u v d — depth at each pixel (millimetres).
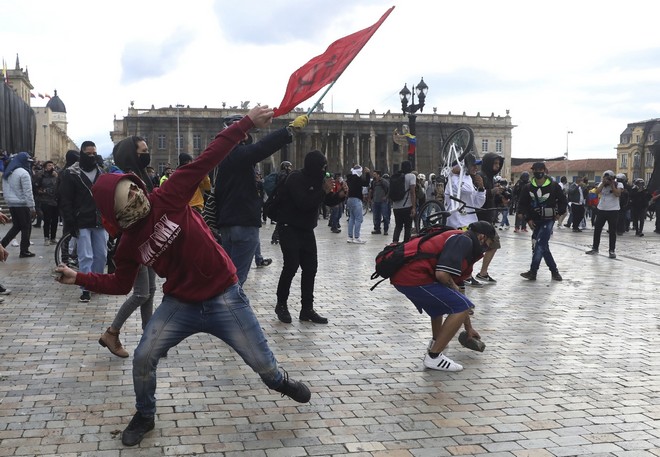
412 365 5660
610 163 95312
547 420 4398
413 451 3879
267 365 4027
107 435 4035
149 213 3592
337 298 8742
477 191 9617
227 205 6570
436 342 5484
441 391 4977
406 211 14969
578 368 5637
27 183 12023
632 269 12055
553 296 9102
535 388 5074
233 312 3908
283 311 7250
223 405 4590
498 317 7672
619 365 5742
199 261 3756
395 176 14984
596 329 7105
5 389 4832
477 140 98188
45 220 15180
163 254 3707
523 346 6359
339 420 4352
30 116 43469
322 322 7227
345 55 4527
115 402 4602
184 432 4105
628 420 4418
